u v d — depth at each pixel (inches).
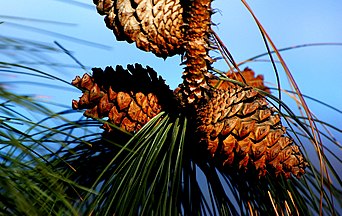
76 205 40.1
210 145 39.4
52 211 37.3
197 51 39.9
